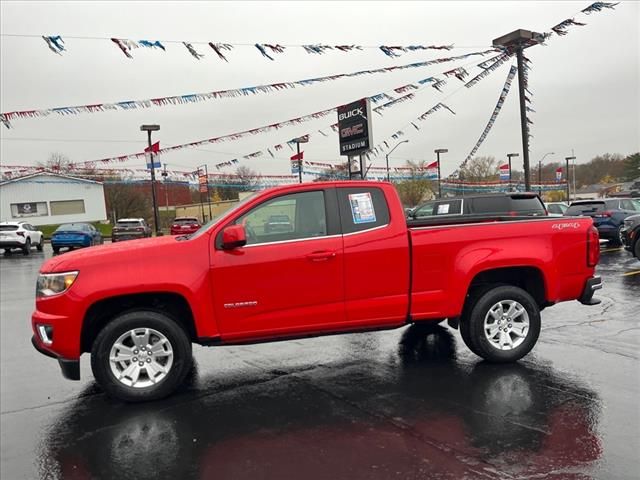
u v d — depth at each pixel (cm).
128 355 467
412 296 515
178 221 3309
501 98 1545
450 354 586
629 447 354
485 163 5228
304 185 508
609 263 1300
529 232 539
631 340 612
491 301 534
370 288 505
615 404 427
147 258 465
